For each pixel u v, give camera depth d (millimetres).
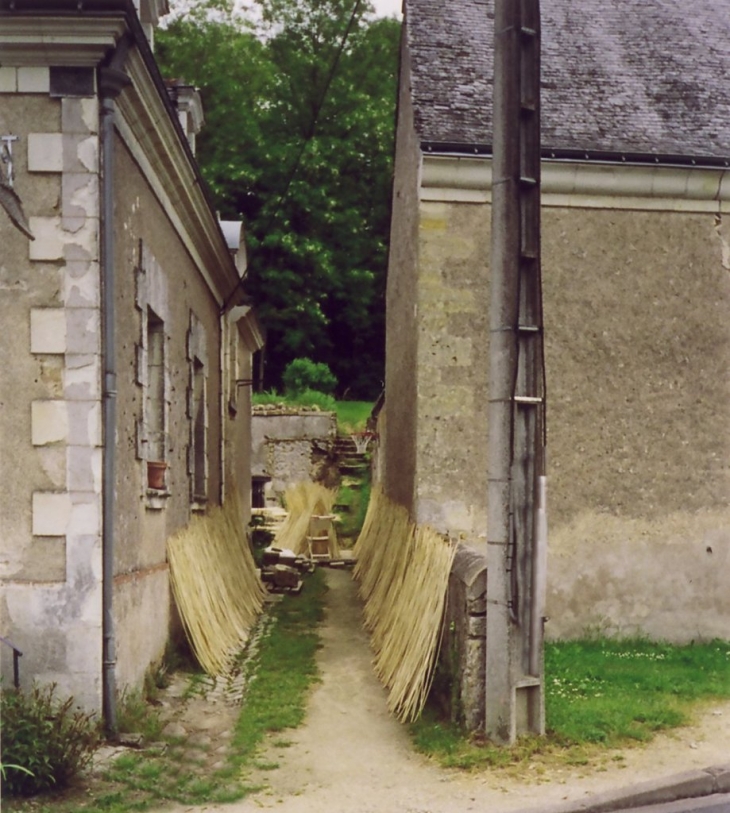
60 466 6691
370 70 33312
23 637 6621
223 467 13648
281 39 32938
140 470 7934
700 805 5875
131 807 5648
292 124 32344
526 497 6930
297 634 11070
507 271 6926
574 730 6973
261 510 20844
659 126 10914
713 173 10547
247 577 13016
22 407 6707
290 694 8320
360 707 7988
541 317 7047
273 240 31062
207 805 5781
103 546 6746
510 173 6934
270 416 26016
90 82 6730
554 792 5965
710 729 7219
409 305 11211
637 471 10484
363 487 24531
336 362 36125
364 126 32188
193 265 11094
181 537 9797
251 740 7035
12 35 6582
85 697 6617
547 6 12422
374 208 33406
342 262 33188
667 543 10477
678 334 10633
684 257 10664
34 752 5730
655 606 10414
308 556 16875
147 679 8055
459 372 10109
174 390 9758
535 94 7055
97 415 6715
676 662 9461
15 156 6715
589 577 10344
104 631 6734
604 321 10531
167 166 8758
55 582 6652
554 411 10398
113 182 6930
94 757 6391
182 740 6977
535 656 6898
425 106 10492
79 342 6707
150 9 10180
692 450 10586
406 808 5746
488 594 6883
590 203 10508
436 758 6602
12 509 6684
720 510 10594
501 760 6492
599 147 10453
